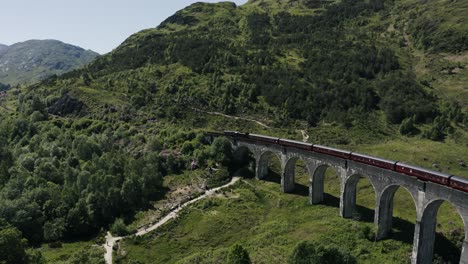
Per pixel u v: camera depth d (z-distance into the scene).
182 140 120.38
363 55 173.38
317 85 153.88
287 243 73.12
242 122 137.00
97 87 165.50
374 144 120.81
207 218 87.56
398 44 198.62
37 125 135.50
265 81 159.12
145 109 143.38
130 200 95.31
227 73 169.00
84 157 114.19
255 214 88.62
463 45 178.00
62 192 94.25
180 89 156.12
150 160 108.62
